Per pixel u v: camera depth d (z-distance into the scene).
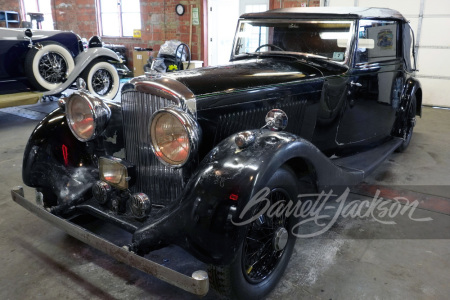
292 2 7.48
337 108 2.81
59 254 2.27
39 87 5.48
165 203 2.00
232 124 2.07
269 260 1.89
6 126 5.18
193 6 8.79
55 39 5.93
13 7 12.77
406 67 3.66
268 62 2.68
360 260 2.20
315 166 1.94
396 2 6.64
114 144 2.25
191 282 1.46
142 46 10.08
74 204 2.15
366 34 2.85
